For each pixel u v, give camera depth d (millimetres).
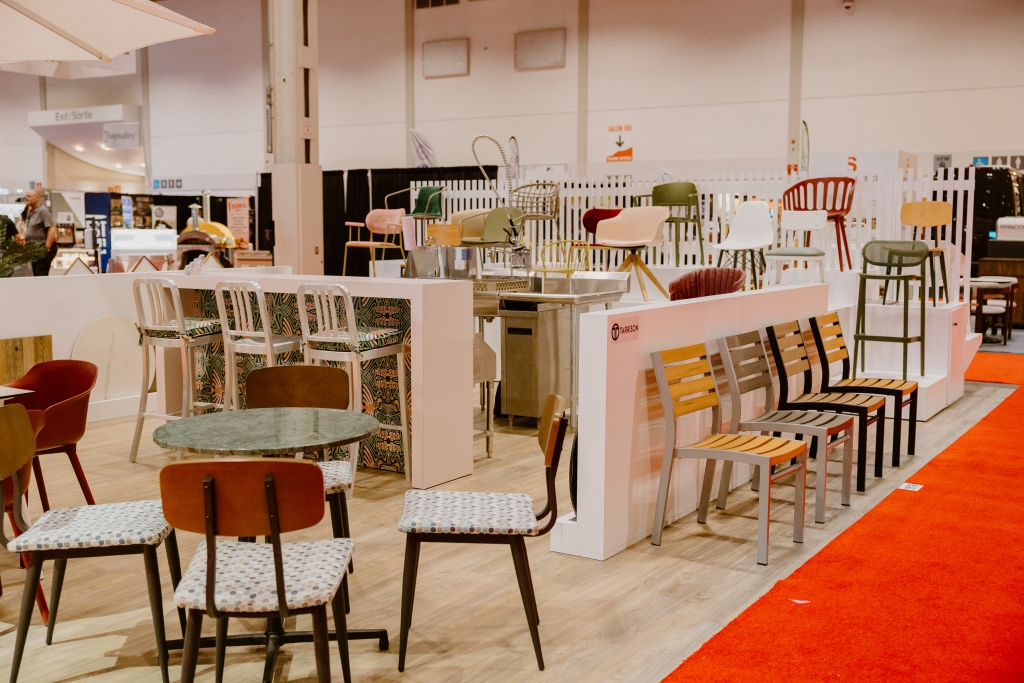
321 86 17609
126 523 2838
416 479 4957
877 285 8211
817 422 4488
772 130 13672
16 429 2953
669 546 4105
